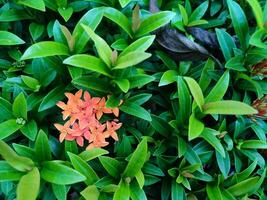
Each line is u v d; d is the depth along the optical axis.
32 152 0.30
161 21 0.32
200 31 0.36
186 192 0.34
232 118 0.35
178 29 0.36
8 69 0.34
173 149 0.35
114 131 0.31
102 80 0.31
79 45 0.31
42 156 0.30
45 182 0.30
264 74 0.34
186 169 0.32
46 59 0.31
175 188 0.33
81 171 0.30
